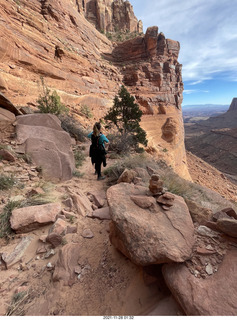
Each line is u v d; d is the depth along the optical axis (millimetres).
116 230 2062
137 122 15789
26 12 25297
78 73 31406
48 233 2521
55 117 6438
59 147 5508
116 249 2324
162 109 45844
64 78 26641
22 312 1564
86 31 45375
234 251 1838
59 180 4527
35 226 2572
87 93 30328
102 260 2172
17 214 2611
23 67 20516
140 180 3779
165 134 41781
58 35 33219
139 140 14562
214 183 43594
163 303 1585
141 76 47250
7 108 5789
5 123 5109
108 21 73688
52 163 4730
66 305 1665
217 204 4203
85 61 34344
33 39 24172
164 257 1641
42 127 5598
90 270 2033
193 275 1607
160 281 1791
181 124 51250
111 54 55156
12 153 4402
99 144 4852
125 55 56094
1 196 3102
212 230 2205
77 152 7840
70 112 18234
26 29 23984
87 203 3557
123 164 5324
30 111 8945
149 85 47938
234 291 1419
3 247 2234
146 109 43031
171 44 54406
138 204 2330
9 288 1769
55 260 2141
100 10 69188
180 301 1418
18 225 2457
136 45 54438
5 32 18734
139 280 1858
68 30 36500
